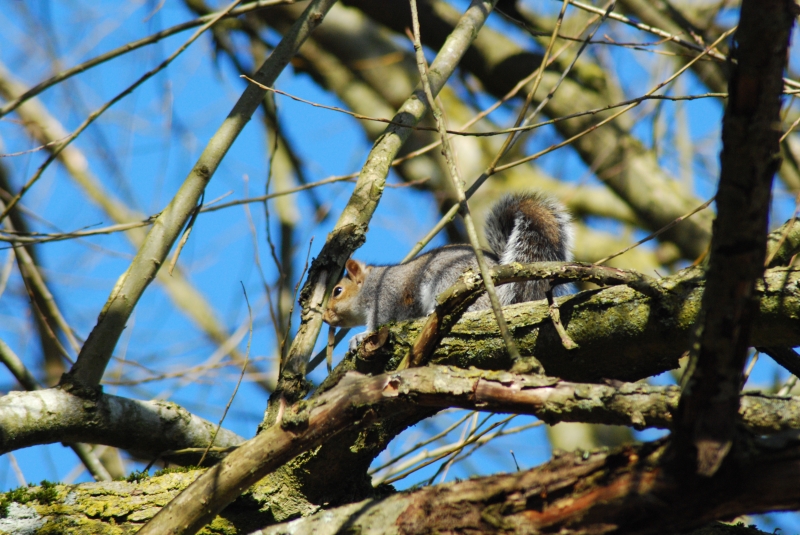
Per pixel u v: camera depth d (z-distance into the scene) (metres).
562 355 6.04
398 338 6.30
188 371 9.31
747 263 3.57
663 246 14.29
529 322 6.08
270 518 6.42
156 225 7.24
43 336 11.59
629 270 5.73
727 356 3.70
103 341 7.02
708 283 3.70
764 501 3.89
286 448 5.03
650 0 13.65
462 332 6.21
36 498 6.22
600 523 4.18
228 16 7.04
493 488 4.47
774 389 11.23
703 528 5.83
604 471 4.21
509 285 10.52
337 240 6.93
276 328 6.90
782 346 5.90
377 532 4.68
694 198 14.20
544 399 4.52
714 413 3.82
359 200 7.14
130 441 7.28
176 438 7.46
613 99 14.66
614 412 4.37
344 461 6.23
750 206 3.50
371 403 4.89
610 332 5.84
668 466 4.01
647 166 14.23
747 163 3.45
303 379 6.35
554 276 5.64
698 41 9.11
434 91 7.76
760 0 3.23
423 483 6.84
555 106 14.52
